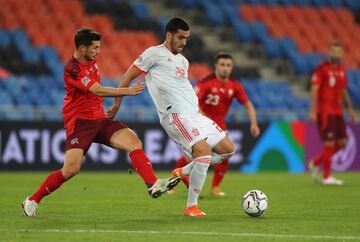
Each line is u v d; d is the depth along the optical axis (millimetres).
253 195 32312
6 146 66062
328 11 108250
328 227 29297
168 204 38625
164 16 100188
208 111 45219
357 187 53219
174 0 102062
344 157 74875
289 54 98438
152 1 101625
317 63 98250
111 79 86062
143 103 79812
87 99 31781
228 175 67625
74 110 31828
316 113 56656
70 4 93500
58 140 67188
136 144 31625
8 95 76500
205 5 101875
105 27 92625
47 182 31953
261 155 72812
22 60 84188
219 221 30688
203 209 36000
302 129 74062
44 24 89062
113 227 28734
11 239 25719
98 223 30016
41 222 30344
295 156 73750
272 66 97625
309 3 109375
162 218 31766
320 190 50031
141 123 69062
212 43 98312
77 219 31422
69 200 40938
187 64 33031
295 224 30094
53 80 80750
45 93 78625
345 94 56781
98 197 43156
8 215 32875
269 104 86812
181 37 32219
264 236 26547
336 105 56219
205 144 31859
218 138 34469
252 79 94062
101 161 68562
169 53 32406
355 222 31141
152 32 95375
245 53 98438
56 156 67250
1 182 55656
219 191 45812
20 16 88812
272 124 73250
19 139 66375
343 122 56688
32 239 25719
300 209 36469
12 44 85375
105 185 53656
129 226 29000
